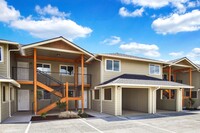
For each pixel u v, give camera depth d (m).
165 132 8.20
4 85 11.20
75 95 16.56
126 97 18.33
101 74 15.62
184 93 22.05
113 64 16.36
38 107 16.30
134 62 17.59
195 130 8.59
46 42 12.95
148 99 14.84
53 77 17.30
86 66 18.94
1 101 10.09
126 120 11.12
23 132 7.96
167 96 18.84
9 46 12.37
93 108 16.92
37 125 9.41
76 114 12.20
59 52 14.37
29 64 16.38
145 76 17.14
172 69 22.27
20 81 13.38
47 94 16.86
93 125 9.52
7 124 9.62
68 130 8.38
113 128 8.86
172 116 12.96
